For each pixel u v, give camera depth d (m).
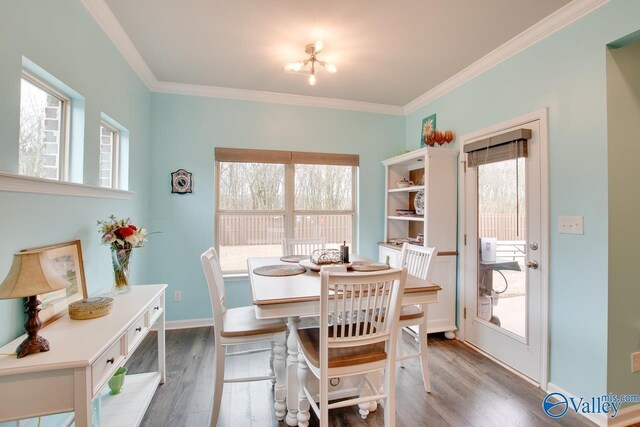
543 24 2.09
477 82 2.76
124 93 2.43
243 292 3.36
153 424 1.75
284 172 3.59
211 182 3.28
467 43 2.39
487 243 2.65
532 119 2.22
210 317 3.28
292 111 3.53
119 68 2.33
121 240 1.86
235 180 3.44
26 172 1.47
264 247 3.51
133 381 2.11
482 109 2.70
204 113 3.27
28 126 1.48
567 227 1.97
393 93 3.43
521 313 2.31
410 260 2.45
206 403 1.95
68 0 1.63
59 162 1.73
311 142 3.60
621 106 1.80
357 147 3.76
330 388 1.92
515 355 2.35
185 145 3.21
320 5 1.94
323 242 3.15
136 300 1.76
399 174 3.80
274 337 1.83
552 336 2.07
